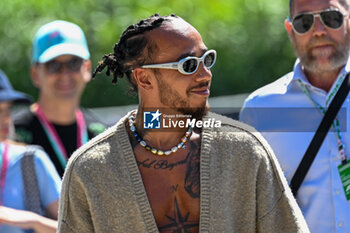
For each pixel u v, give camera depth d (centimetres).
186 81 748
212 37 2714
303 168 1002
